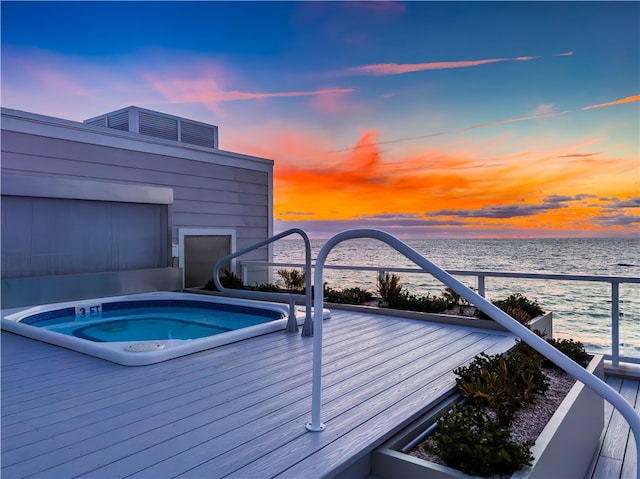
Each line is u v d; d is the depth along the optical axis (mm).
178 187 7004
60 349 3492
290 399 2430
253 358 3252
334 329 4328
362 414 2227
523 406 2479
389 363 3156
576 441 2402
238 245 8031
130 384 2668
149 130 7008
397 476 1882
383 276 5957
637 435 1377
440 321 4691
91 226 5730
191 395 2484
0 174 4852
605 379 3922
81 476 1631
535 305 5016
